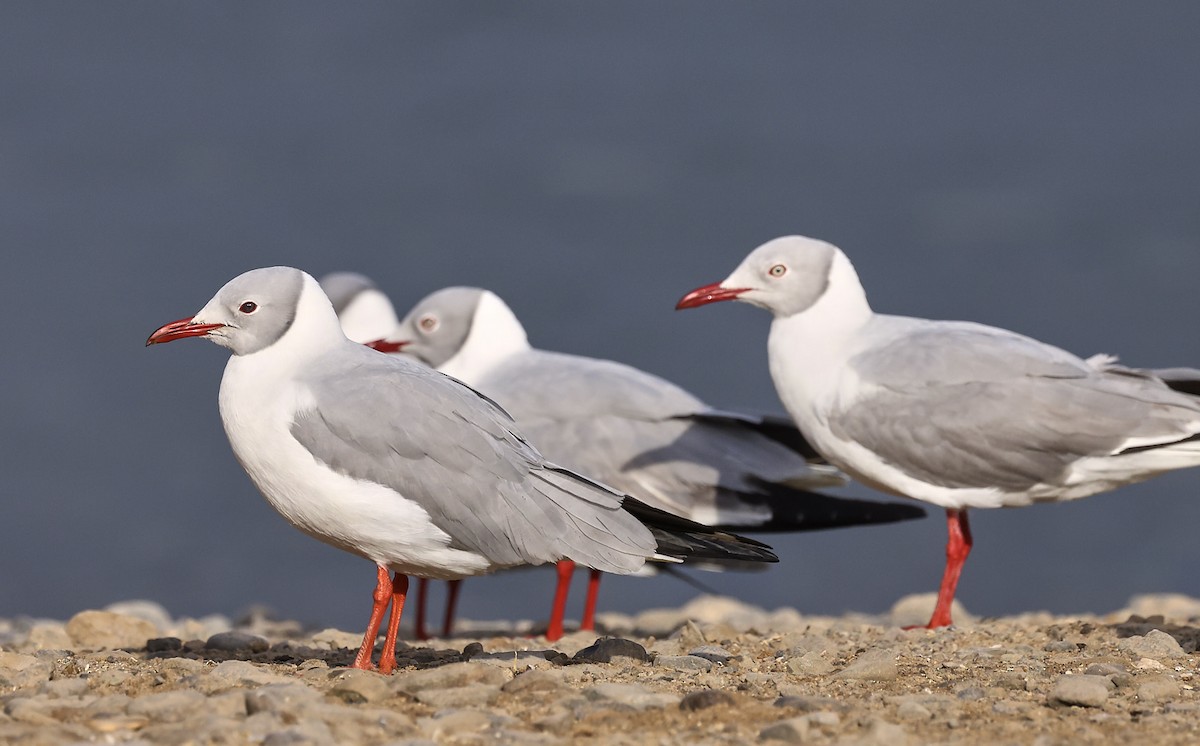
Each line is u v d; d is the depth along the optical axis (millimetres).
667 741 6734
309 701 7105
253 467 8375
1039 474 10602
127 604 13500
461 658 9250
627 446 12055
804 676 8344
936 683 8070
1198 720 7160
